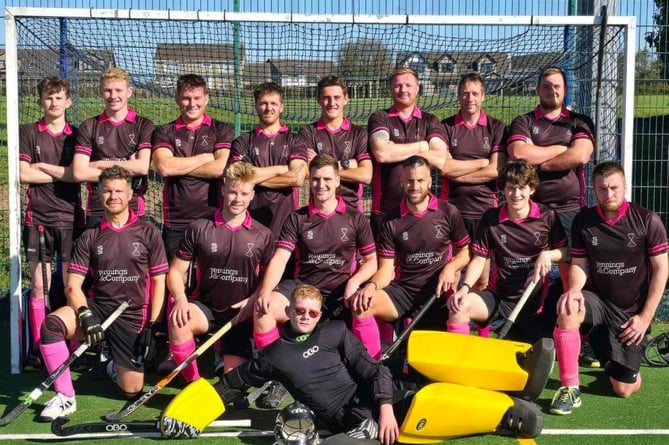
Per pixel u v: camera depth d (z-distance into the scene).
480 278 5.76
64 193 5.84
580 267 5.07
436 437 4.32
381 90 7.52
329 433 4.36
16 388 5.29
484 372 4.53
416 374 4.93
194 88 5.70
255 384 4.37
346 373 4.31
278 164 5.72
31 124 5.83
